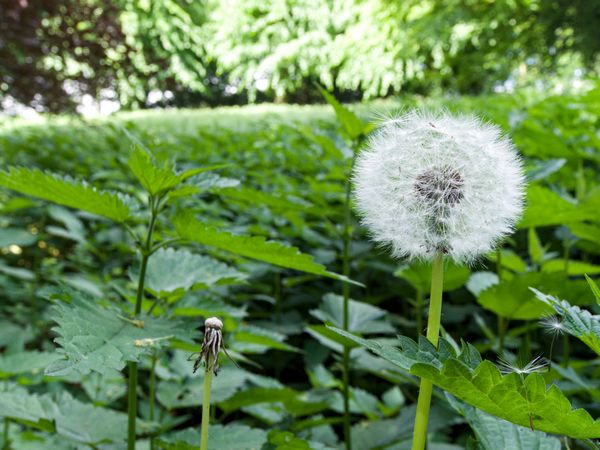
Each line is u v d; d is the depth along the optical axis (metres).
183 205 0.45
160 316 0.16
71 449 0.25
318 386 0.31
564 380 0.23
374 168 0.13
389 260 0.38
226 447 0.19
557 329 0.11
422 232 0.12
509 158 0.13
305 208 0.27
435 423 0.23
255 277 0.40
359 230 0.41
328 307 0.29
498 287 0.23
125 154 0.71
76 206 0.18
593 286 0.11
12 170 0.16
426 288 0.27
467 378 0.09
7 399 0.19
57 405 0.20
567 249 0.31
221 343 0.13
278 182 0.50
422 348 0.10
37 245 0.48
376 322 0.28
